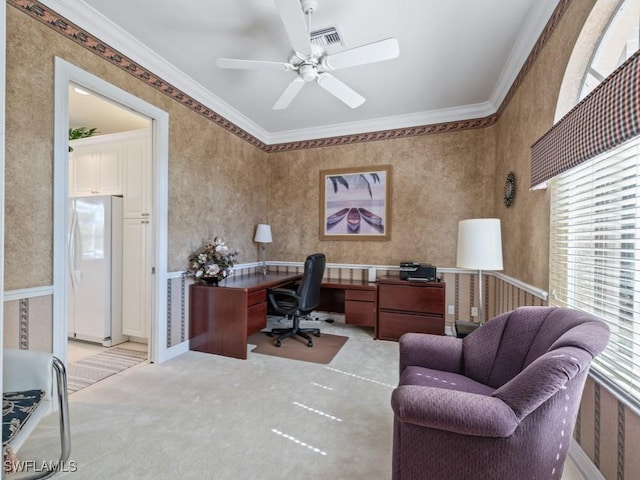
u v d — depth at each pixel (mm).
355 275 4023
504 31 2168
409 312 3314
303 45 1864
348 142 4039
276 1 1510
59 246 1954
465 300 3537
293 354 2967
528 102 2283
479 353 1646
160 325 2742
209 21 2109
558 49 1799
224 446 1644
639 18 1406
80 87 2123
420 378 1533
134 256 3268
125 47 2322
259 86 3006
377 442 1687
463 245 2176
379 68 2648
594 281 1515
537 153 1941
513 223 2625
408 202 3773
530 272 2225
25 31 1784
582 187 1613
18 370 1383
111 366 2670
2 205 709
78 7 1972
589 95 1315
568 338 1164
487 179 3430
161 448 1623
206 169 3285
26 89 1795
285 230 4383
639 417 1110
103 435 1725
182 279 2980
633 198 1244
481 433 1019
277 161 4418
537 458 1067
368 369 2625
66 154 1996
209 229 3340
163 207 2738
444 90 3043
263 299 3158
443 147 3613
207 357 2885
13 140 1744
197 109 3131
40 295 1868
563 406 1098
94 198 3221
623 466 1198
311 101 3307
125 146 3295
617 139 1118
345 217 4066
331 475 1448
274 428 1803
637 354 1198
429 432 1111
